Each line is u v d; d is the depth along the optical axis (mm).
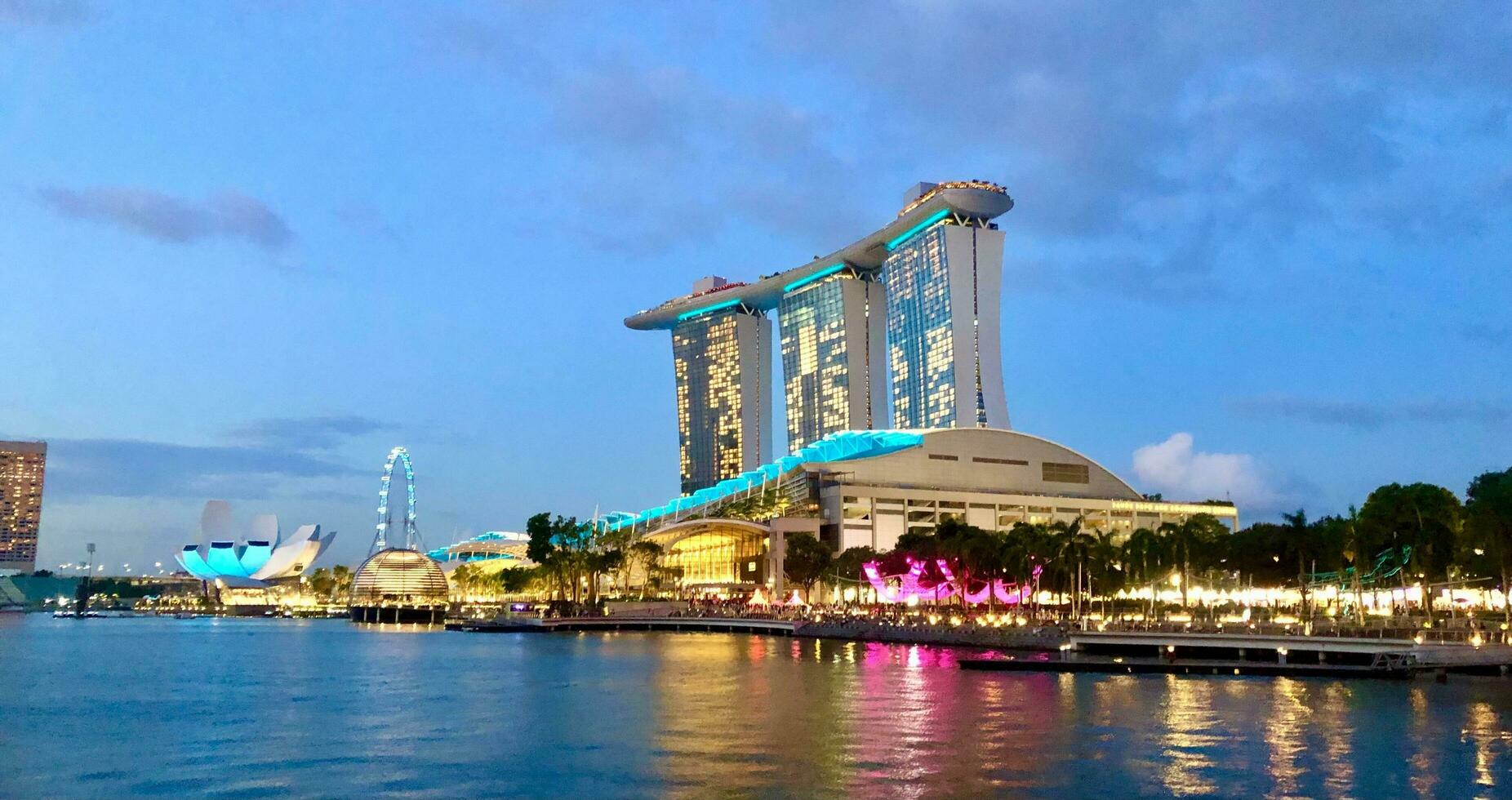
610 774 50875
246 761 55062
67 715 71812
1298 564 144750
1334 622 108000
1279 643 98562
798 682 88438
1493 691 79938
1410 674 88062
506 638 172125
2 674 101062
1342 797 46375
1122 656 108125
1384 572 122938
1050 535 155000
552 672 101000
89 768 53531
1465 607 145250
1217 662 98062
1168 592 181125
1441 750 55812
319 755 56406
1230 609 153125
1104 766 51906
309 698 80438
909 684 85688
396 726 66000
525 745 58438
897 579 196125
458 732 63281
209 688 87938
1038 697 76438
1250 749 55938
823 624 160250
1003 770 51031
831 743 57938
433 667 108125
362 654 130000
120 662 117250
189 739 61750
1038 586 166625
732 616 187375
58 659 122438
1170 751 55406
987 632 126062
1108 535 163750
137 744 60219
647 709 71750
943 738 59250
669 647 139250
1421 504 118812
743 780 49125
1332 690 80500
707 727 63719
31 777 51438
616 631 194250
